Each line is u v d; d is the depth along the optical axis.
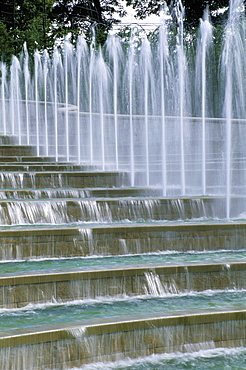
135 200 16.77
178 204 17.12
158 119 30.81
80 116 32.16
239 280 12.23
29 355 8.52
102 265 12.63
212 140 30.03
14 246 13.34
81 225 15.37
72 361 8.85
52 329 8.78
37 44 50.41
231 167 24.59
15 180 19.97
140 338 9.38
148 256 13.91
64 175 20.70
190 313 9.80
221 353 9.66
